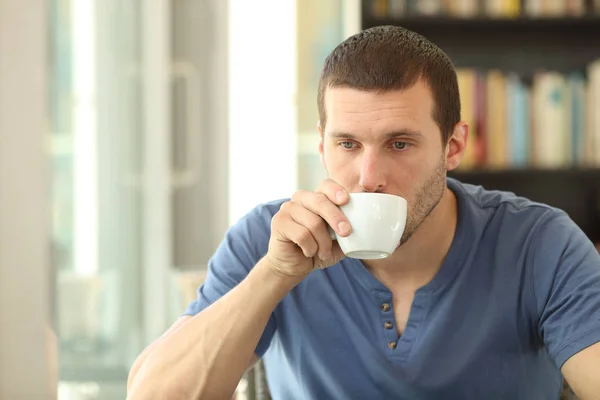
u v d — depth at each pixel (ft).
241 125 12.10
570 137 10.92
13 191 11.55
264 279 4.83
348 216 4.32
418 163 4.87
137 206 11.99
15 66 11.48
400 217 4.32
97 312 11.94
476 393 5.24
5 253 11.56
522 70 11.98
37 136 11.55
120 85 11.91
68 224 11.82
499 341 5.26
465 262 5.37
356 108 4.77
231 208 12.13
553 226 5.50
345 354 5.36
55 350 11.68
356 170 4.86
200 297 5.62
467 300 5.32
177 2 11.96
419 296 5.30
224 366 4.85
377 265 5.36
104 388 11.98
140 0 11.90
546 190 11.92
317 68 12.09
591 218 11.87
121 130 11.92
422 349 5.23
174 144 12.01
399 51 4.86
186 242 12.06
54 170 11.76
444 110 5.05
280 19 12.05
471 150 10.89
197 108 12.00
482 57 11.98
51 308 11.68
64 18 11.74
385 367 5.23
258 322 4.87
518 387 5.31
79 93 11.82
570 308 5.14
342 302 5.41
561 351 5.08
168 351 4.96
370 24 11.16
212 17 11.97
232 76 12.07
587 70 11.82
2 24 11.46
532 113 10.93
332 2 12.04
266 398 6.43
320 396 5.50
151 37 11.91
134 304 11.99
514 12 11.25
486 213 5.61
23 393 11.60
